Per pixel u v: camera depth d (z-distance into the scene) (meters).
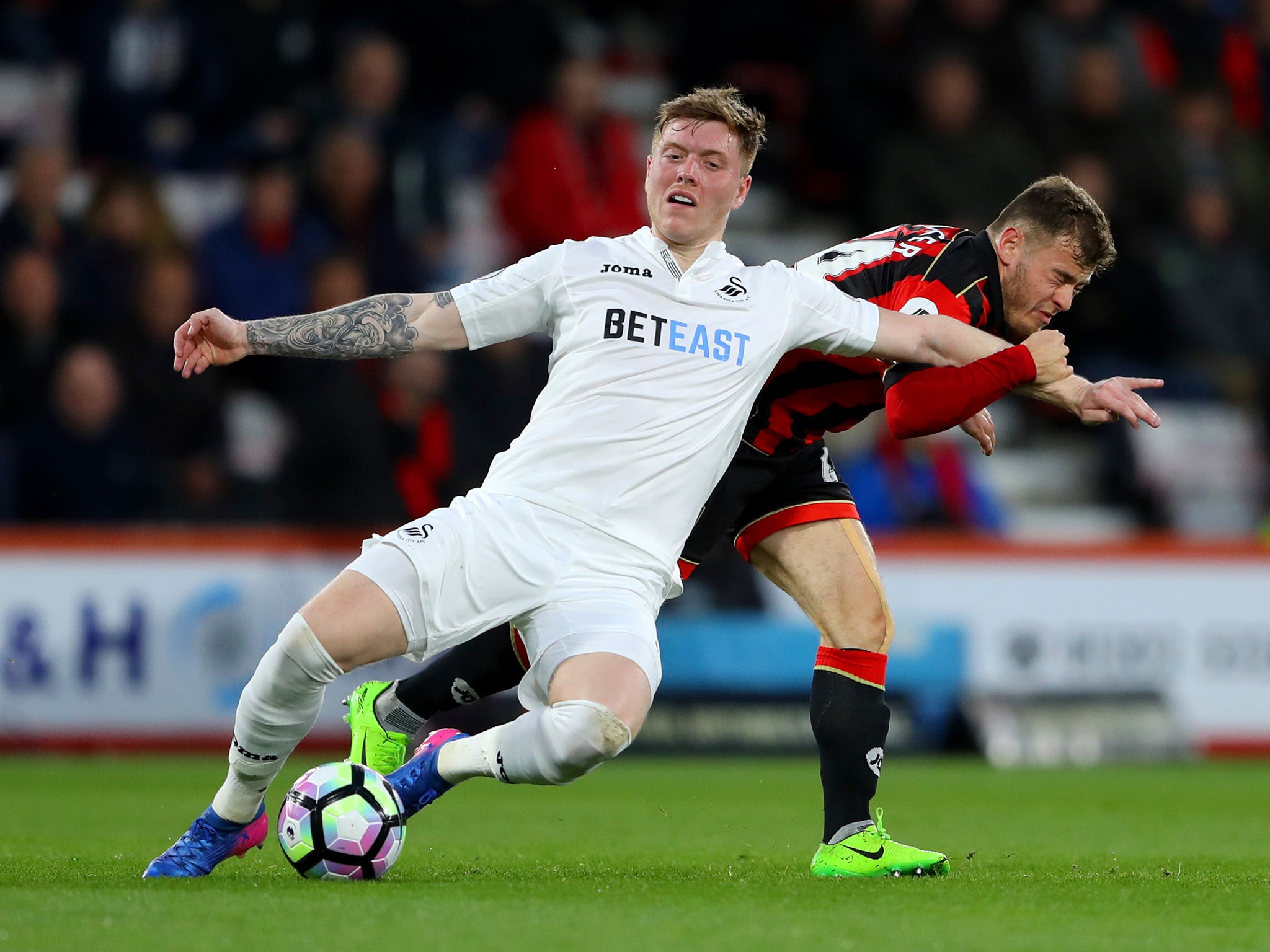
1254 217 54.03
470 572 15.09
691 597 41.09
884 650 17.31
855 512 17.91
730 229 53.16
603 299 16.08
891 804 28.80
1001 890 15.18
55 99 48.56
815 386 17.48
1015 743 41.44
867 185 51.56
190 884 14.62
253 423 44.56
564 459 15.70
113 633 37.50
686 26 53.28
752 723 41.16
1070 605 42.72
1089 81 50.91
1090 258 17.38
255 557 38.56
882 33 51.25
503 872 16.69
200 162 47.38
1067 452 52.31
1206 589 43.53
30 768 34.00
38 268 40.19
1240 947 11.82
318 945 11.19
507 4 48.81
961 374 16.53
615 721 14.50
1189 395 50.44
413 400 40.22
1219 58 56.66
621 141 46.97
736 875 16.72
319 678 14.71
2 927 11.88
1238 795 31.78
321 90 46.50
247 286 42.50
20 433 39.38
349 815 15.08
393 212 45.53
